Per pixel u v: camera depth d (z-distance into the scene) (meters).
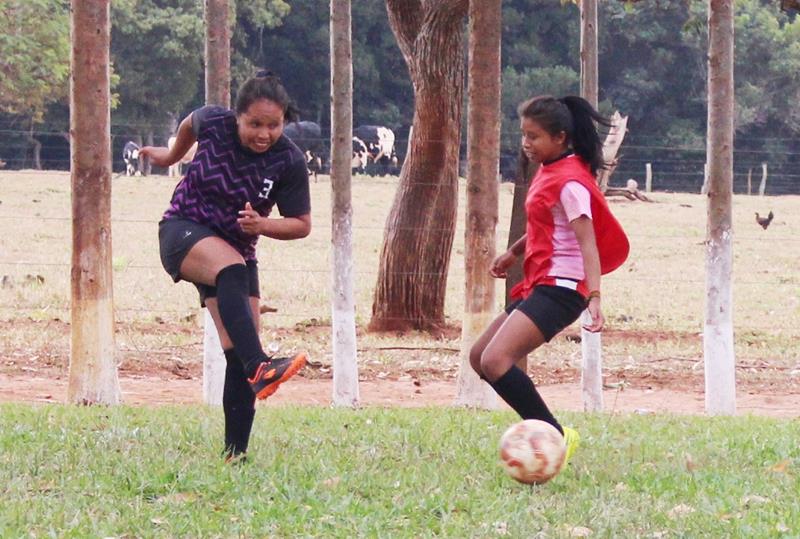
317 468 10.21
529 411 10.12
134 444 11.04
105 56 15.63
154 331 24.59
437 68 25.39
